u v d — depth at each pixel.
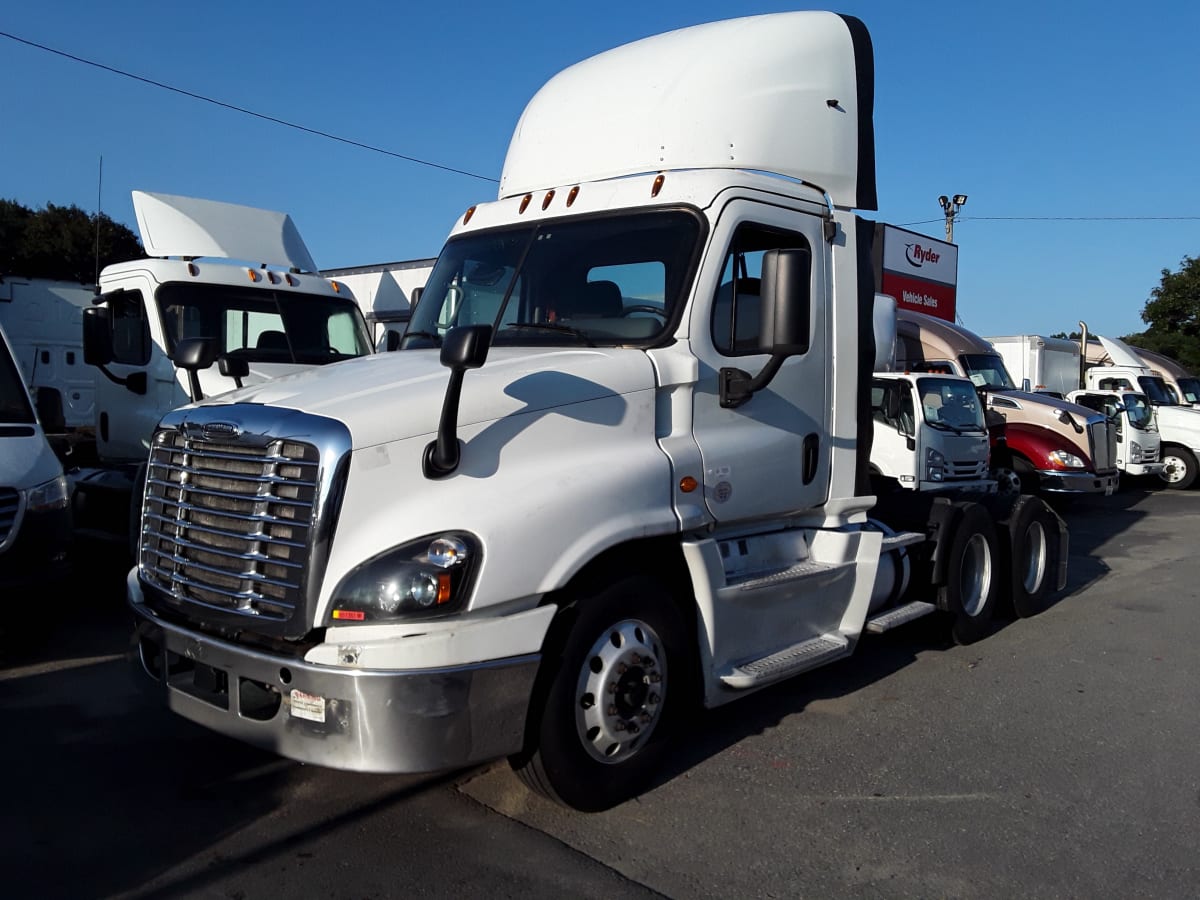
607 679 4.19
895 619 6.23
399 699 3.54
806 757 5.07
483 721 3.70
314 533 3.65
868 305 5.68
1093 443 15.21
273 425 3.83
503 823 4.23
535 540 3.81
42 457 6.50
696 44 5.43
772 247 5.09
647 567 4.54
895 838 4.18
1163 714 5.84
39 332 16.64
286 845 4.00
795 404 5.16
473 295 5.27
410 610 3.58
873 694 6.16
